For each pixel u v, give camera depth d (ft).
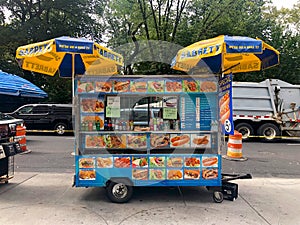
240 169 24.16
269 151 33.37
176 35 59.36
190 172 15.21
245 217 13.39
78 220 12.94
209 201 15.52
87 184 15.05
